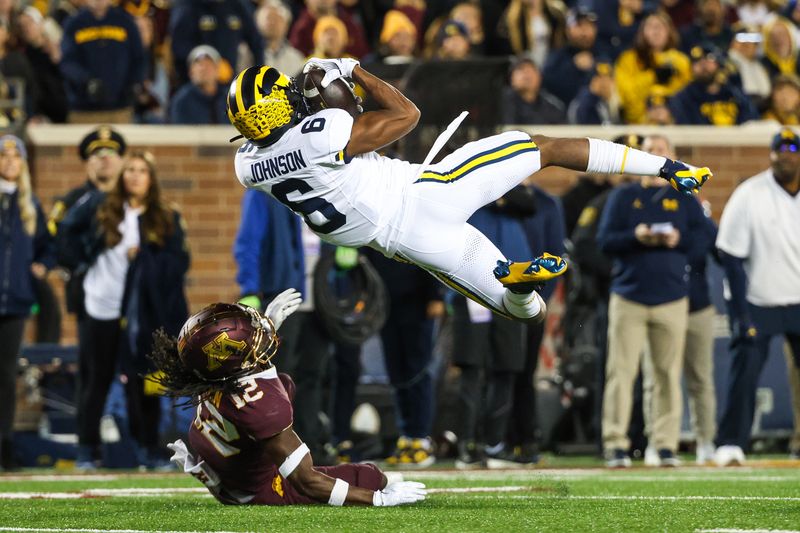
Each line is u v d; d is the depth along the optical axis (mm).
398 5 53844
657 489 24500
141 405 35844
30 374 41250
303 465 19188
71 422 41375
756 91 54031
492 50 53688
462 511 18672
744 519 17359
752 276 36406
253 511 18781
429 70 38531
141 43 48312
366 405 40031
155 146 47625
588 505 19938
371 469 19906
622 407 34688
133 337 35562
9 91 47219
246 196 32688
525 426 35906
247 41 49344
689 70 52531
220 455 19344
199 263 47750
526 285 19578
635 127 48719
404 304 36625
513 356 34844
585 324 41438
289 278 32500
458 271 20109
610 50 53750
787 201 36406
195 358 18625
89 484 27859
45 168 47156
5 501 22344
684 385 42094
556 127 48031
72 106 47938
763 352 36344
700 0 55875
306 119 19688
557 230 36312
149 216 35656
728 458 35375
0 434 35344
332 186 19641
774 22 55250
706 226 35625
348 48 51094
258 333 18797
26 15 48812
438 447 41188
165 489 25766
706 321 36156
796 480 27391
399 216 19812
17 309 35438
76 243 36094
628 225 34500
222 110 48812
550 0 54312
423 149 38344
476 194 19891
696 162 49438
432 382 37656
